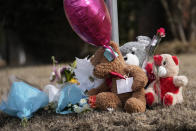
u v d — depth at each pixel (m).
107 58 2.48
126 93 2.51
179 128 2.05
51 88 3.04
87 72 2.75
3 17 9.95
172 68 2.45
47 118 2.58
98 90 2.70
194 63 6.01
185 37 11.33
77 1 2.31
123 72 2.49
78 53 11.53
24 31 11.34
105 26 2.43
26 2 9.28
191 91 3.13
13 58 12.45
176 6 10.81
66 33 11.13
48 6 9.38
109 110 2.45
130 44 2.74
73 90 2.65
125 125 2.22
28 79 5.21
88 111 2.54
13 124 2.62
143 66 2.72
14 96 2.63
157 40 2.71
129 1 10.91
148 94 2.47
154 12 10.59
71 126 2.30
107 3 2.94
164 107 2.49
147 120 2.21
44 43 12.15
